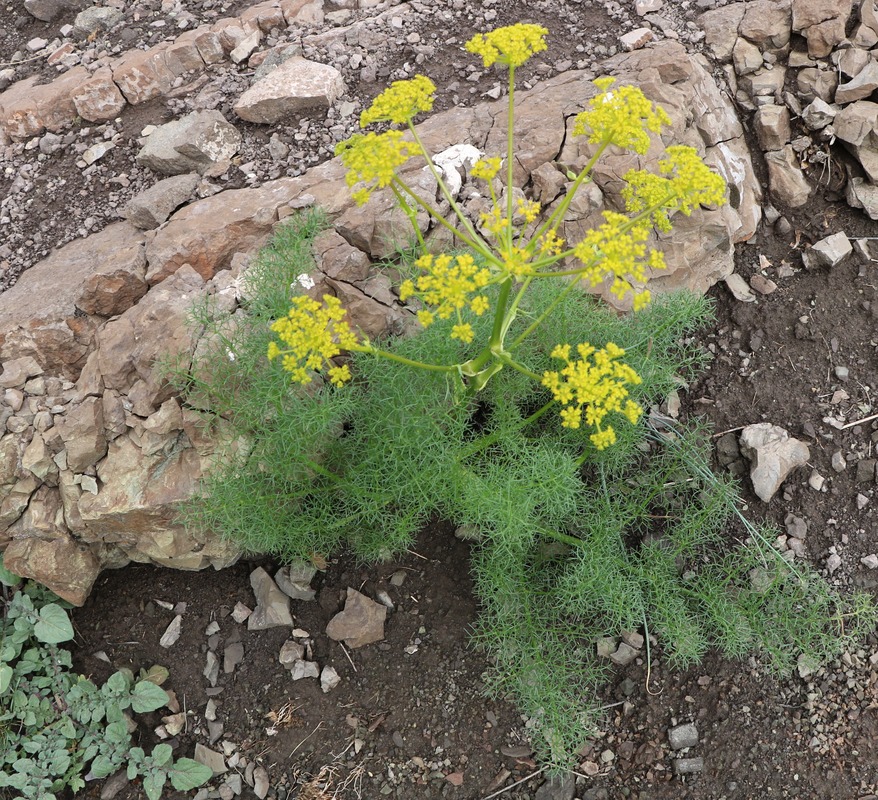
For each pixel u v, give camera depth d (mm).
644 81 817
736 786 656
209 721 706
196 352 699
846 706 670
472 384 652
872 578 700
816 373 775
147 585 750
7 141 888
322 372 719
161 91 896
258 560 750
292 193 787
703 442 756
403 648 716
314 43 911
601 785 673
